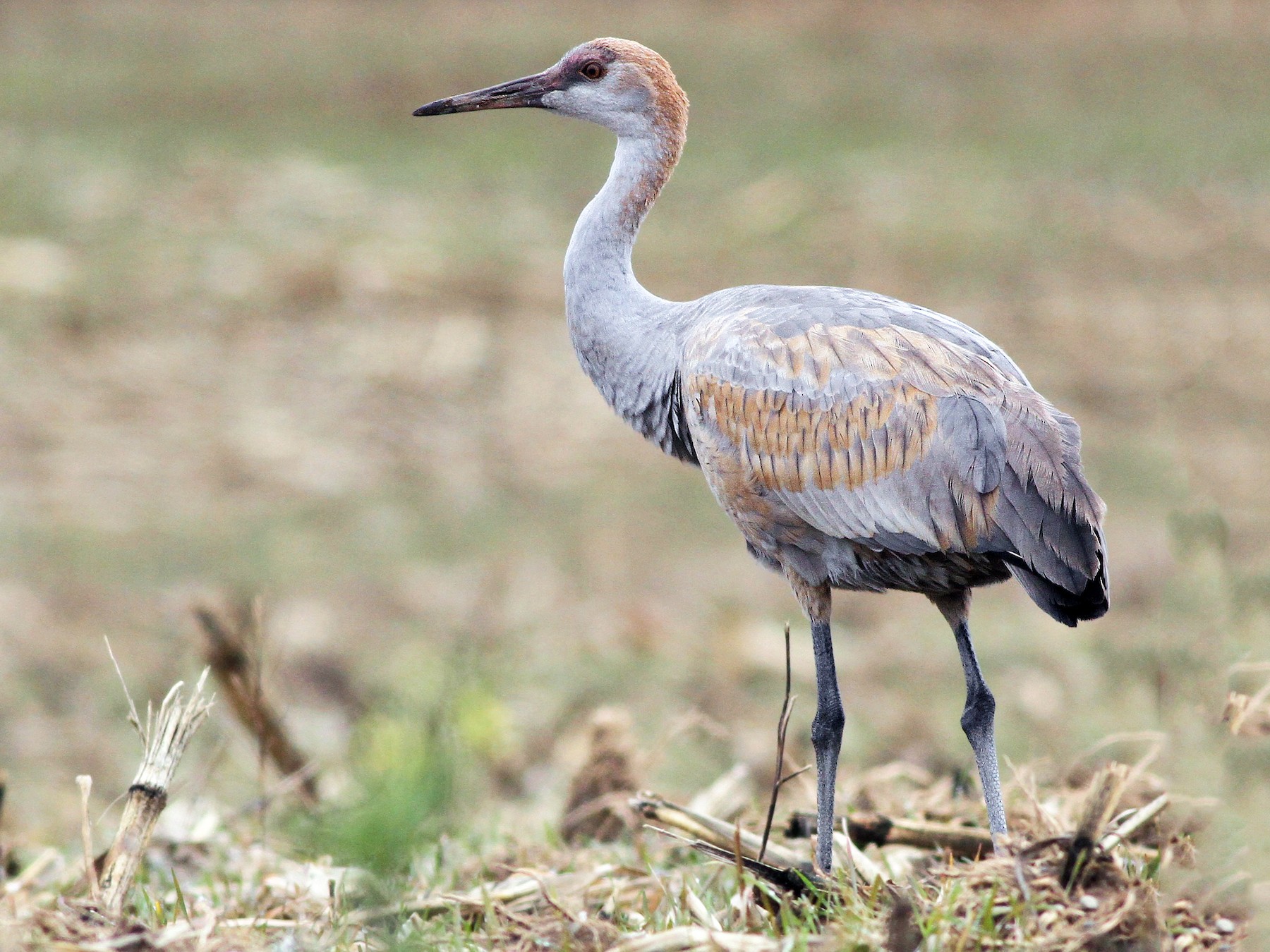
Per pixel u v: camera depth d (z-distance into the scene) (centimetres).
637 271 2350
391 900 651
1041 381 1956
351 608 1454
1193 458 1695
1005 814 790
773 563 809
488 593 1502
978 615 1491
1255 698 734
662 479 1783
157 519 1623
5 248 2262
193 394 1892
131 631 1409
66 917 658
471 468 1772
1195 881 654
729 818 892
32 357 1948
